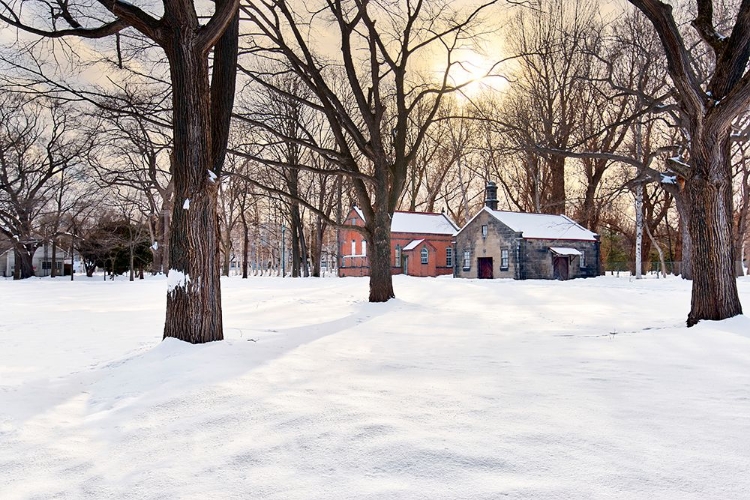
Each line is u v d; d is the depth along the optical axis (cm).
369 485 295
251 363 643
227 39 913
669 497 271
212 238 827
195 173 817
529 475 301
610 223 4756
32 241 4362
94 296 2153
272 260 8012
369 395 482
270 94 2153
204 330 802
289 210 4675
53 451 370
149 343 845
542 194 4528
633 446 344
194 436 388
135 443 381
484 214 3906
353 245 5153
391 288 1708
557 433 370
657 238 4781
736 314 976
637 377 566
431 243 4894
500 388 511
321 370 604
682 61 980
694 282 1013
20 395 520
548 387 516
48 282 3794
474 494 279
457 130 4712
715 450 336
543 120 2880
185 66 813
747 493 275
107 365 663
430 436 364
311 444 358
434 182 5612
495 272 3784
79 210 4388
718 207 995
